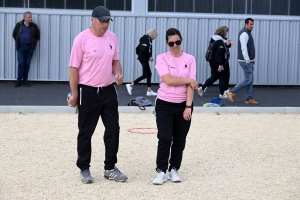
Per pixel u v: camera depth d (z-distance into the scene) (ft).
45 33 112.16
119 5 113.09
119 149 57.57
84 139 44.73
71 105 44.73
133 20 112.78
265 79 116.47
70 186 43.83
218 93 106.63
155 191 42.75
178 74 44.78
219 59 95.61
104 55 43.83
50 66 112.88
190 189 43.42
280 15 116.16
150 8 113.50
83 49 43.73
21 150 56.18
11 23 111.45
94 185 44.24
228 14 115.03
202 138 64.08
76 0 112.68
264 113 84.64
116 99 45.11
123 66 113.70
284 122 76.89
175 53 45.16
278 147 59.93
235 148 59.06
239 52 91.50
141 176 47.37
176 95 44.55
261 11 115.65
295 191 43.06
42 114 79.82
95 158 53.52
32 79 112.88
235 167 50.70
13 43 111.96
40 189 42.88
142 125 72.33
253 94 107.04
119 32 112.88
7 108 80.79
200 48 114.32
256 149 58.70
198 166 51.01
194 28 113.80
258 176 47.50
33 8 112.27
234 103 94.38
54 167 49.73
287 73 116.88
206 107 83.71
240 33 90.89
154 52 113.70
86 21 112.68
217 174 48.14
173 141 45.93
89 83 44.01
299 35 116.16
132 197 41.09
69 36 112.68
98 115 44.80
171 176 45.80
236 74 115.44
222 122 75.66
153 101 93.35
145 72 100.07
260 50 115.75
